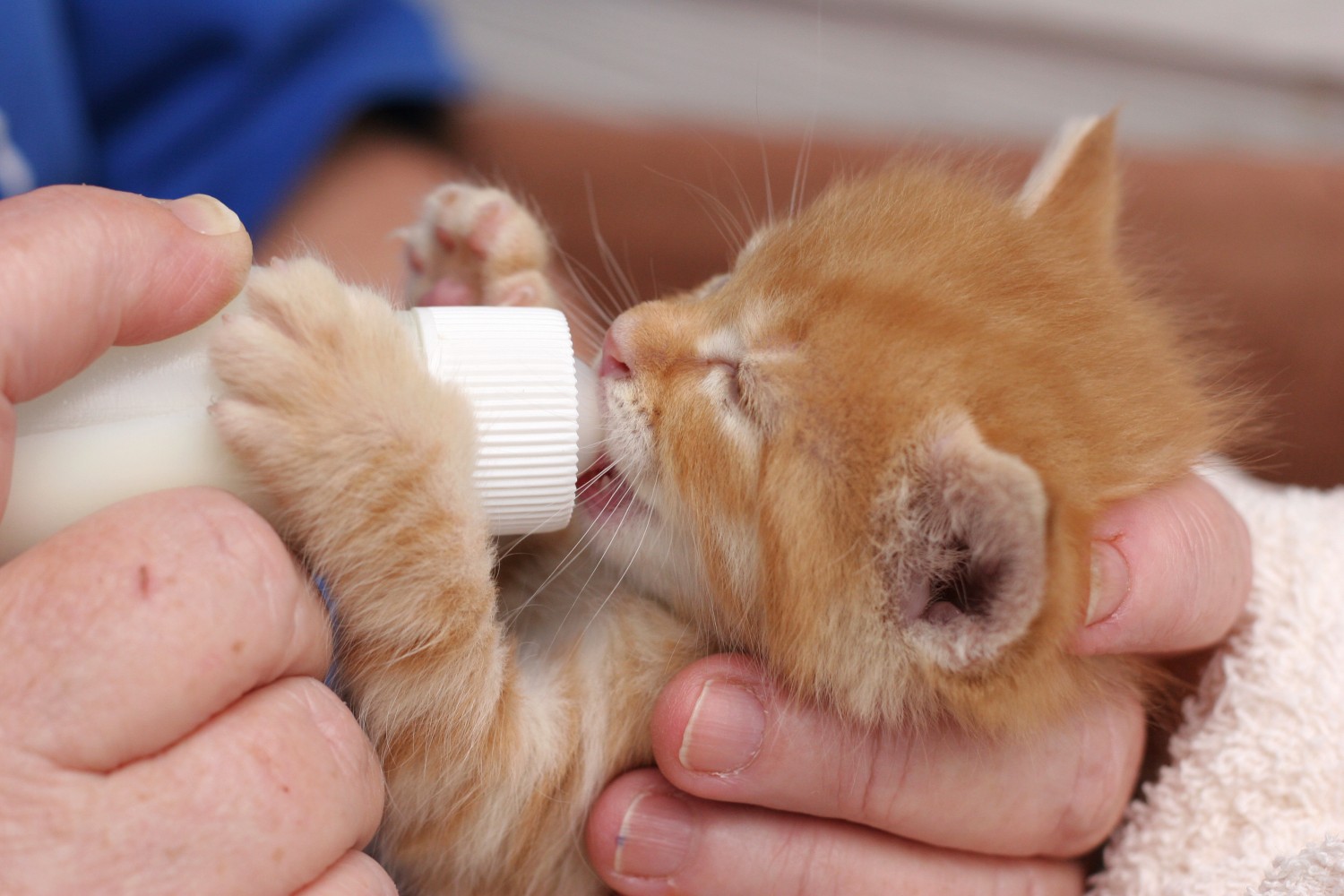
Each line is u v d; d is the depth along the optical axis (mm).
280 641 270
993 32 790
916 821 313
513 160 521
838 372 306
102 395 273
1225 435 342
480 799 310
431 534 290
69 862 254
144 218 272
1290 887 298
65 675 256
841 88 732
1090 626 304
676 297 365
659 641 327
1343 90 767
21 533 267
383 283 365
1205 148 596
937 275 317
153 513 265
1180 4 789
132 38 452
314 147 466
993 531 284
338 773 272
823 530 303
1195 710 333
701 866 313
